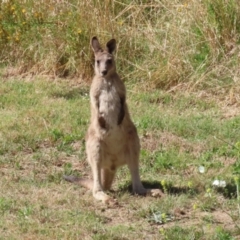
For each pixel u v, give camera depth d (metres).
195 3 31.00
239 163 20.59
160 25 31.84
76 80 31.61
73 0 33.03
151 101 28.55
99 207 17.86
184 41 30.34
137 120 25.45
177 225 16.39
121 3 31.94
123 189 19.52
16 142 23.45
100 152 18.80
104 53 19.52
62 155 22.44
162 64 30.23
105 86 19.00
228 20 30.23
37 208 17.66
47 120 25.69
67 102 28.27
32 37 33.00
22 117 26.03
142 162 21.59
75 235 15.78
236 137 23.83
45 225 16.47
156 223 16.69
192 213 17.28
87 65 31.48
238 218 16.67
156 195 18.42
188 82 29.38
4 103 28.22
